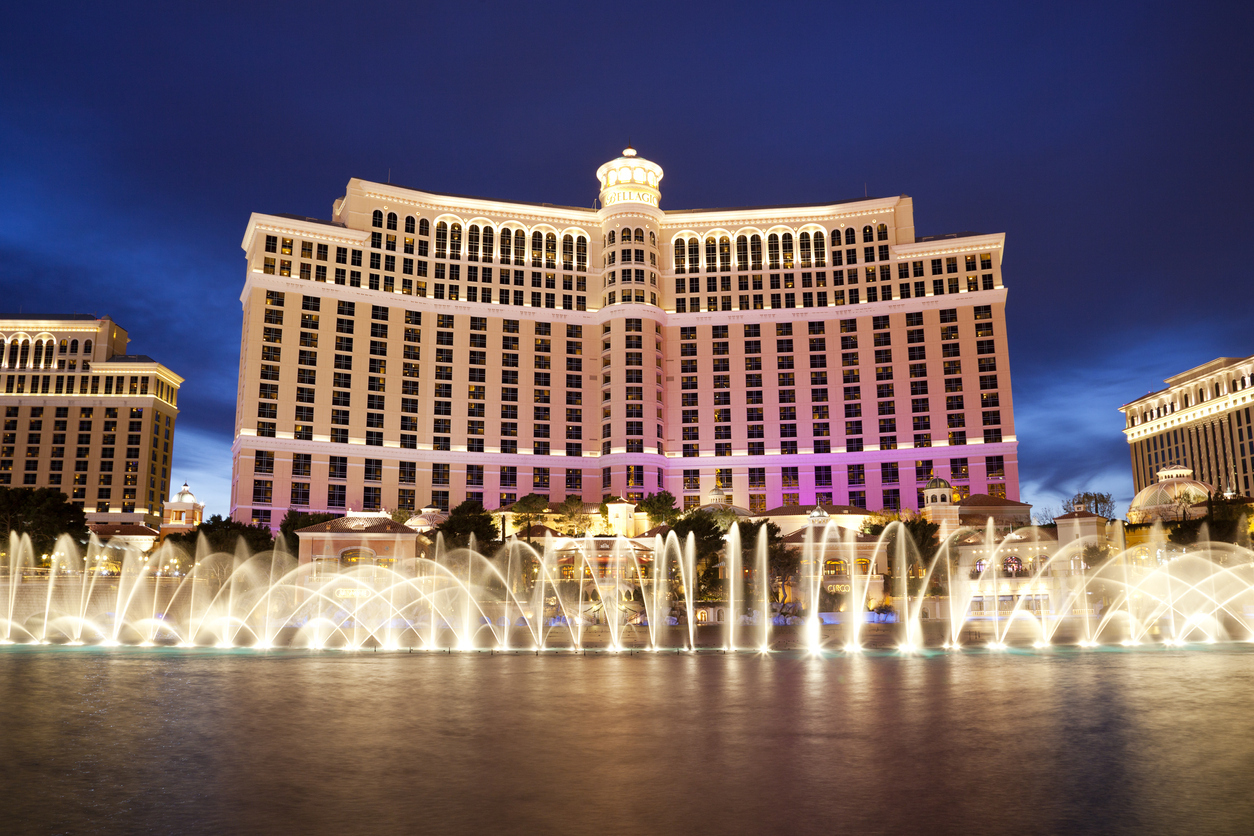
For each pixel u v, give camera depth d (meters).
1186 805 13.38
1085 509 108.12
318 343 138.62
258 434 132.25
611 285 152.75
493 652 48.25
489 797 14.12
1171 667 36.19
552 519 122.25
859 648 50.41
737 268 155.75
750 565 85.44
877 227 153.88
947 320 147.00
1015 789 14.48
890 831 12.12
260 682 31.64
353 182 146.25
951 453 141.88
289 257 139.62
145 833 12.20
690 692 28.27
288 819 12.86
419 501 140.00
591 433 150.00
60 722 22.14
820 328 151.75
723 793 14.34
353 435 137.88
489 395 147.12
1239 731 20.03
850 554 96.12
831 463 146.50
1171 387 189.62
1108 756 17.17
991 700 25.70
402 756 17.48
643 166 160.88
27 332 175.75
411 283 147.00
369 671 36.28
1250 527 89.50
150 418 174.62
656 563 87.00
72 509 95.62
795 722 21.72
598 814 13.06
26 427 171.88
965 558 102.12
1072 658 41.41
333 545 90.00
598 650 50.03
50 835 12.09
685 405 151.50
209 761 17.06
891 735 19.75
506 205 154.88
